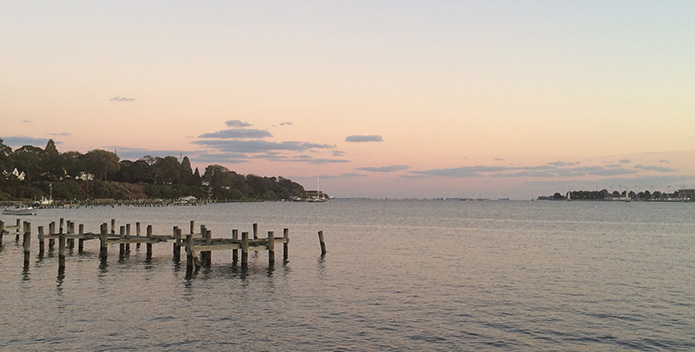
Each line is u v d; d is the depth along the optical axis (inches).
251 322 971.9
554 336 904.9
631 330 943.7
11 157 7337.6
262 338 878.4
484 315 1034.1
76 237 1798.7
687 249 2287.2
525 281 1402.6
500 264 1732.3
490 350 832.9
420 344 856.9
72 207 6742.1
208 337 880.3
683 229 3811.5
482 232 3348.9
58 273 1450.5
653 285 1358.3
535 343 868.0
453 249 2214.6
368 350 826.2
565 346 855.1
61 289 1235.2
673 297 1210.0
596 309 1088.2
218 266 1625.2
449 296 1202.6
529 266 1686.8
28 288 1241.4
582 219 5521.7
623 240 2775.6
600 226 4173.2
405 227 3855.8
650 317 1029.2
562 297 1201.4
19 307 1053.8
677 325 976.3
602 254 2062.0
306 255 1942.7
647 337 903.7
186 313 1030.4
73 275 1427.2
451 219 5339.6
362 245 2359.7
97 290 1232.8
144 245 2167.8
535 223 4598.9
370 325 959.0
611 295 1227.2
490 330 935.0
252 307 1084.5
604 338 896.9
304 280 1397.6
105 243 1680.6
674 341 883.4
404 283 1360.7
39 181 7490.2
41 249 1796.3
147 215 5393.7
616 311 1073.5
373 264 1710.1
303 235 2977.4
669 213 7834.6
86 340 855.1
